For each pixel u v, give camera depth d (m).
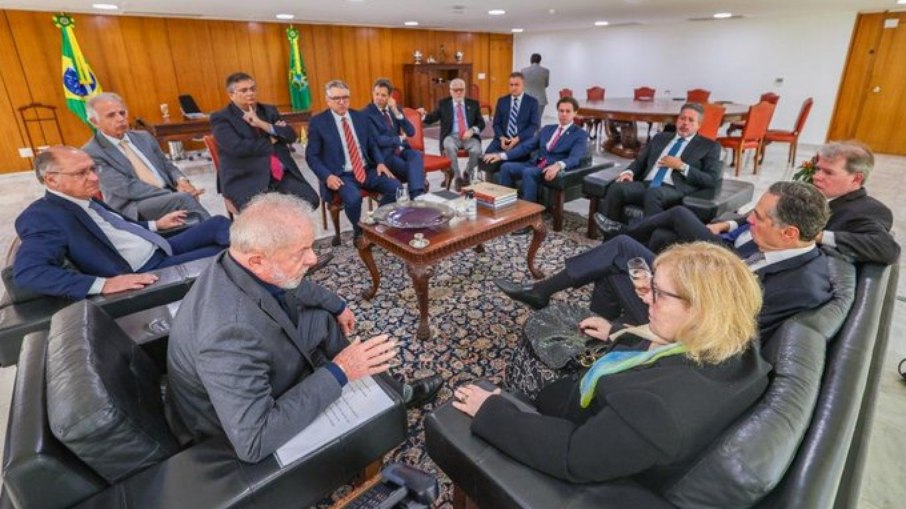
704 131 5.12
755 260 1.42
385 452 1.19
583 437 0.85
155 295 1.70
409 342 2.17
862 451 0.96
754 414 0.80
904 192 4.55
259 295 1.08
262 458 0.99
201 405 1.08
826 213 1.29
